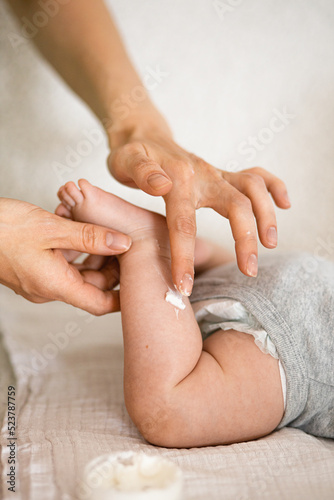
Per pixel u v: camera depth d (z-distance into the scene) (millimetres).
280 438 477
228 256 677
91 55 740
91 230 501
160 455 448
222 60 1099
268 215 520
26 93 1101
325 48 1088
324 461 443
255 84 1103
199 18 1086
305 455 451
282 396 488
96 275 553
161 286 500
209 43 1095
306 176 1101
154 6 1083
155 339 482
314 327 503
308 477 427
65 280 516
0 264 522
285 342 492
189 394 473
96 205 528
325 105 1096
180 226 480
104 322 760
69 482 412
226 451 456
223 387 480
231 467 436
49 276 512
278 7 1081
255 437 489
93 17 753
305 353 495
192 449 465
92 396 547
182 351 480
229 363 492
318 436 509
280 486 417
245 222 491
